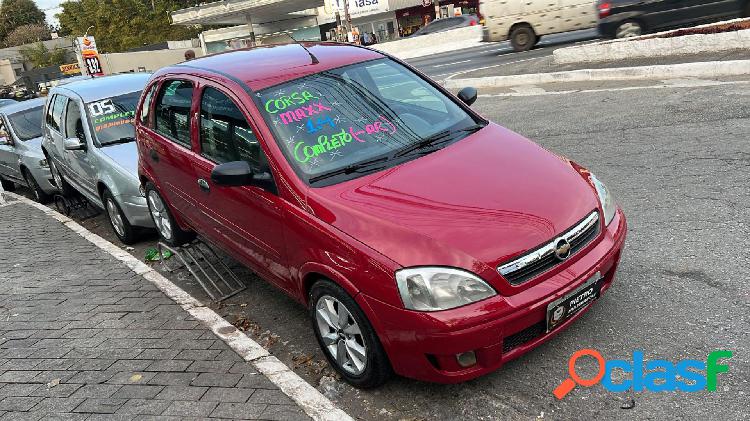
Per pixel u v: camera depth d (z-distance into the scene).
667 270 4.23
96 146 6.95
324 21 44.88
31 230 8.14
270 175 3.87
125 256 6.40
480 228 3.15
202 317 4.73
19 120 10.23
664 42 11.23
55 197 9.12
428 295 3.00
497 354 3.08
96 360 4.33
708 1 12.66
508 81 12.45
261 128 3.97
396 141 4.05
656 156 6.46
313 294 3.64
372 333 3.28
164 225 6.09
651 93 9.11
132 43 59.94
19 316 5.33
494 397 3.31
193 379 3.88
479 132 4.25
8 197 10.60
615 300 4.00
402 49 29.12
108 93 7.58
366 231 3.26
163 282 5.54
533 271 3.14
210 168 4.50
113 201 6.71
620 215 3.81
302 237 3.58
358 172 3.76
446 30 28.98
